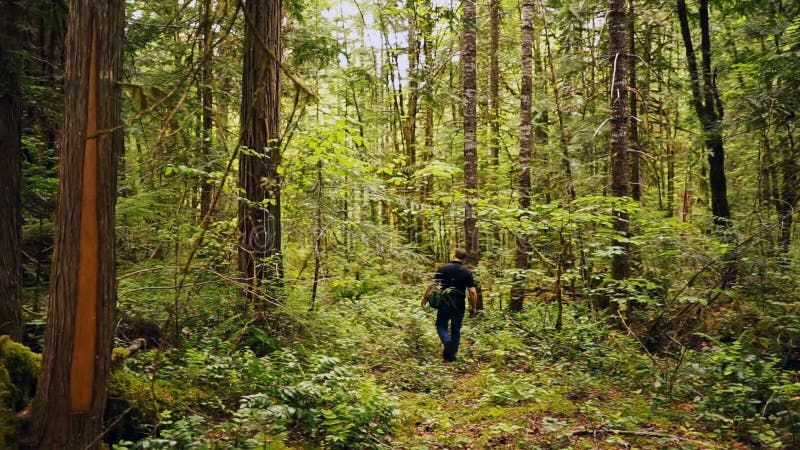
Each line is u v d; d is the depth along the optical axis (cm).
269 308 675
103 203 327
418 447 463
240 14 716
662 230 872
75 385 328
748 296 827
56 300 326
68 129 320
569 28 1409
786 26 1088
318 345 697
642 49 1564
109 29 323
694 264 874
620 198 837
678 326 834
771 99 1023
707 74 1339
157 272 652
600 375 725
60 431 326
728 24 1446
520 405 609
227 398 490
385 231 818
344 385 513
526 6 1244
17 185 489
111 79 325
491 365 794
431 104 1330
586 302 1053
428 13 1254
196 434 416
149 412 431
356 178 740
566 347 823
